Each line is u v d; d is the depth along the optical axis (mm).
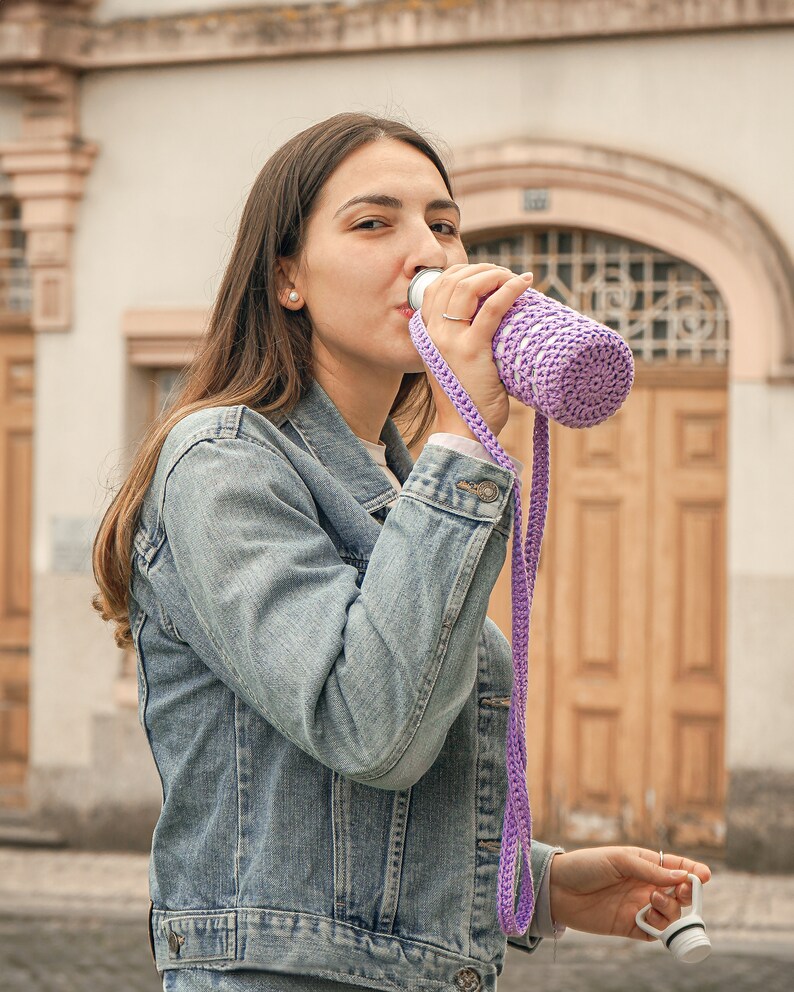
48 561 8531
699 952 1776
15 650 8922
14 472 8969
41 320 8523
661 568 8055
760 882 7457
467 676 1436
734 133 7602
